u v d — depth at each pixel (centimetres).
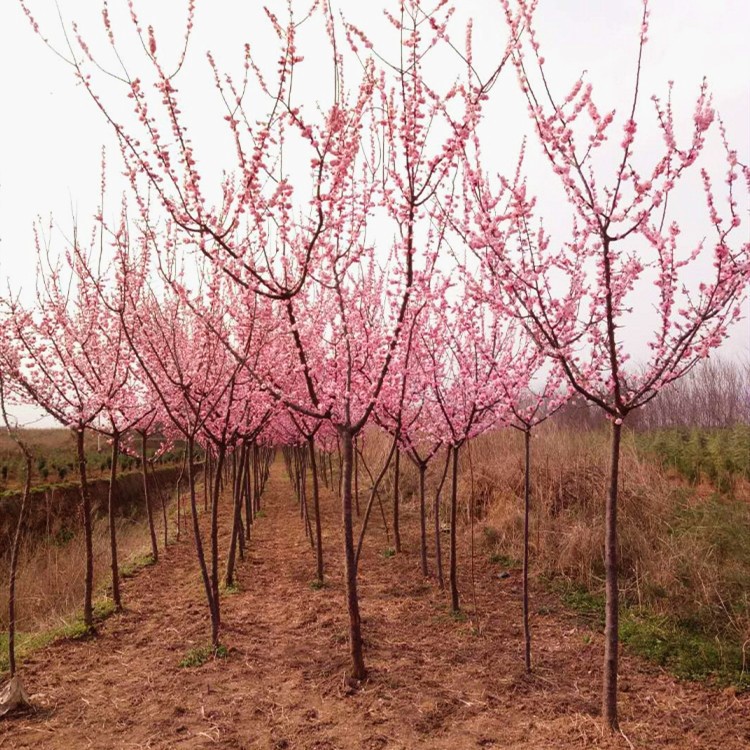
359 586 688
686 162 313
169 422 898
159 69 392
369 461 1502
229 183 510
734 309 342
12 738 378
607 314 343
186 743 366
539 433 1075
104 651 526
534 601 605
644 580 582
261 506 1410
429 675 450
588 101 328
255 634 550
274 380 568
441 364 593
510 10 333
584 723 374
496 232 358
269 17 380
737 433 1120
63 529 1117
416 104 393
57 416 560
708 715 386
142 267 634
